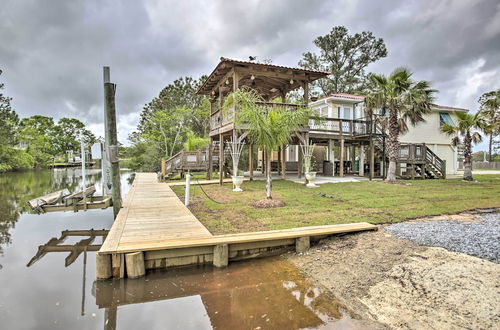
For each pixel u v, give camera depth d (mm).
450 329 2580
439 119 20531
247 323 2873
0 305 3379
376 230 5535
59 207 7289
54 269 4680
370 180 13984
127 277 3965
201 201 8742
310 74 13078
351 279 3729
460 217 6676
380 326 2719
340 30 31266
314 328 2734
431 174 16906
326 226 5574
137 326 2875
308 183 12078
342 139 15242
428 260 4039
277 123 8109
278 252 4914
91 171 36312
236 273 4145
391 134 13422
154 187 12109
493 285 3229
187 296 3498
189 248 4340
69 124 50844
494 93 18031
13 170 33688
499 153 45594
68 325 2912
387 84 13180
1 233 7184
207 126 31141
